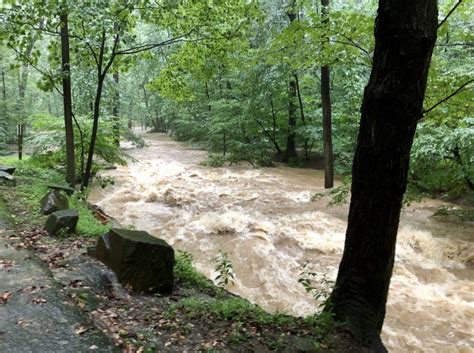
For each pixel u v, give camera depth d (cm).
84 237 714
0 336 366
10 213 799
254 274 803
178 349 375
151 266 530
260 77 2067
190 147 3170
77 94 1590
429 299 716
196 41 1032
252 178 1816
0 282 479
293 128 2253
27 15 869
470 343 587
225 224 1069
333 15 634
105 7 877
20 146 1747
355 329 385
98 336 376
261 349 373
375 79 359
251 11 1014
